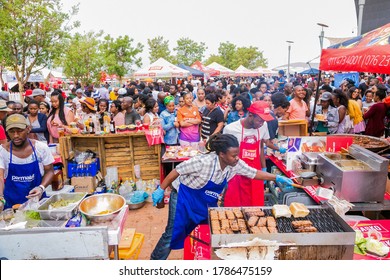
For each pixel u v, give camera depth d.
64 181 5.03
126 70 26.06
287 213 2.41
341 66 3.89
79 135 5.20
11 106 5.48
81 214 2.34
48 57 12.12
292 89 9.05
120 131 5.41
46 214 2.37
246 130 3.77
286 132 5.19
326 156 3.68
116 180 5.46
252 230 2.20
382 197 3.10
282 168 4.22
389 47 3.19
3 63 11.89
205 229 2.76
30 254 2.07
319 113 7.33
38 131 5.43
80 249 2.08
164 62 14.77
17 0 10.77
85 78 18.89
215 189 2.81
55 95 5.39
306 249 2.10
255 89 9.39
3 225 2.34
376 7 13.70
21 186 3.05
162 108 7.38
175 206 3.08
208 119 5.68
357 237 2.46
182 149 5.36
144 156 5.60
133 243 2.79
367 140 4.59
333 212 2.48
